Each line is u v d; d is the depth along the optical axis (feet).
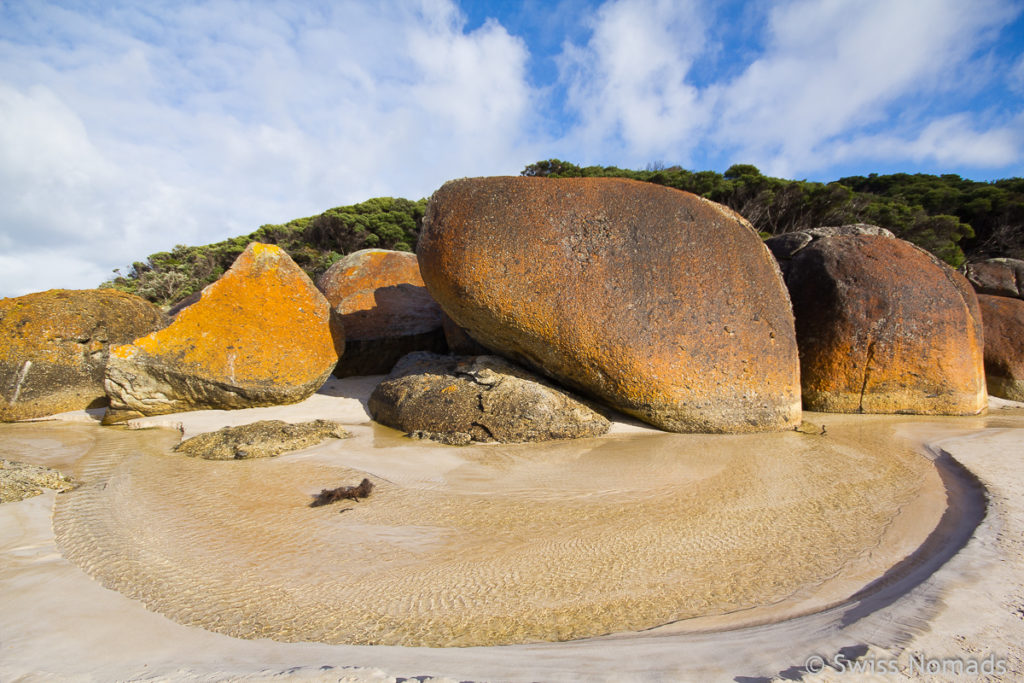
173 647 9.78
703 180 101.35
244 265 31.35
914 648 8.67
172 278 97.96
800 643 9.29
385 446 24.43
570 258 26.09
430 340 43.39
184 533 15.37
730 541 14.30
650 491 17.93
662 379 24.93
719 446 23.17
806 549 13.83
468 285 26.89
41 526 15.85
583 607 11.33
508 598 11.75
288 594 12.07
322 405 32.50
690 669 8.40
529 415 24.77
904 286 30.76
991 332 40.98
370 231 119.75
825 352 31.30
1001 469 19.10
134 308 35.81
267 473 20.65
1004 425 27.84
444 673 8.38
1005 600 10.16
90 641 9.97
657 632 10.18
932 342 30.30
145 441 25.99
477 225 27.27
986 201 105.09
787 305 27.58
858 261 31.83
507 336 27.17
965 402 30.55
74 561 13.71
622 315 25.20
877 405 30.73
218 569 13.26
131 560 13.75
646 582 12.32
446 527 15.51
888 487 18.16
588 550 13.93
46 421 30.86
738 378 25.32
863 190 147.95
